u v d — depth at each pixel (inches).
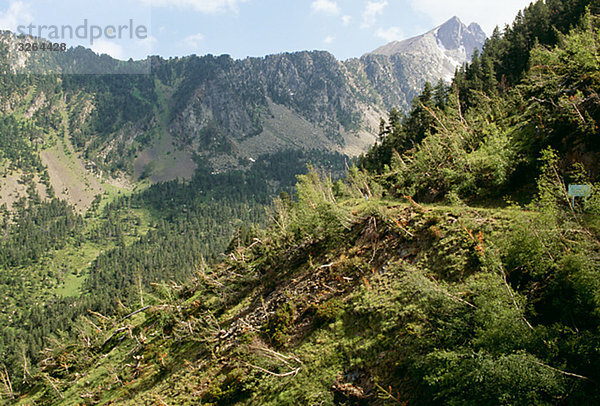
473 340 355.6
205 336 853.2
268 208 1228.5
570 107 662.5
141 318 1503.4
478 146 938.7
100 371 1153.4
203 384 676.7
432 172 933.2
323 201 885.8
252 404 538.6
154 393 768.9
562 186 440.8
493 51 2891.2
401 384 410.3
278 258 979.3
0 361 3644.2
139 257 7431.1
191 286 1531.7
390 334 470.3
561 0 2787.9
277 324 652.1
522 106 926.4
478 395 320.8
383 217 715.4
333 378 478.3
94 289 6358.3
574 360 305.1
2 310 5905.5
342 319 565.6
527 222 413.4
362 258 674.8
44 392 1254.9
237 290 1034.7
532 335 327.9
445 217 600.1
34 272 7268.7
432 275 513.3
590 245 354.6
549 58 792.3
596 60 670.5
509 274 421.7
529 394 291.6
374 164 2401.6
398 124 2425.0
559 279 364.8
